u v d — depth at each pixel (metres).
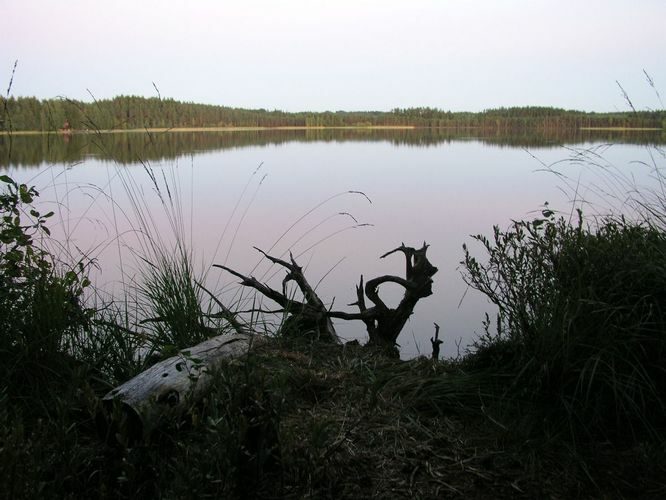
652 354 3.19
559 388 3.15
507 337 3.62
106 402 2.59
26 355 3.26
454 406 3.22
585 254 3.53
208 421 2.35
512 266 3.57
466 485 2.60
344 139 72.31
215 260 8.38
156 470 2.31
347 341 4.48
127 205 12.70
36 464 2.16
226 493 2.20
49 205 9.93
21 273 3.73
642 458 2.81
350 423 2.99
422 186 21.45
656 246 3.49
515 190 19.69
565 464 2.77
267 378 2.88
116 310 4.29
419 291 4.96
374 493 2.50
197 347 3.30
